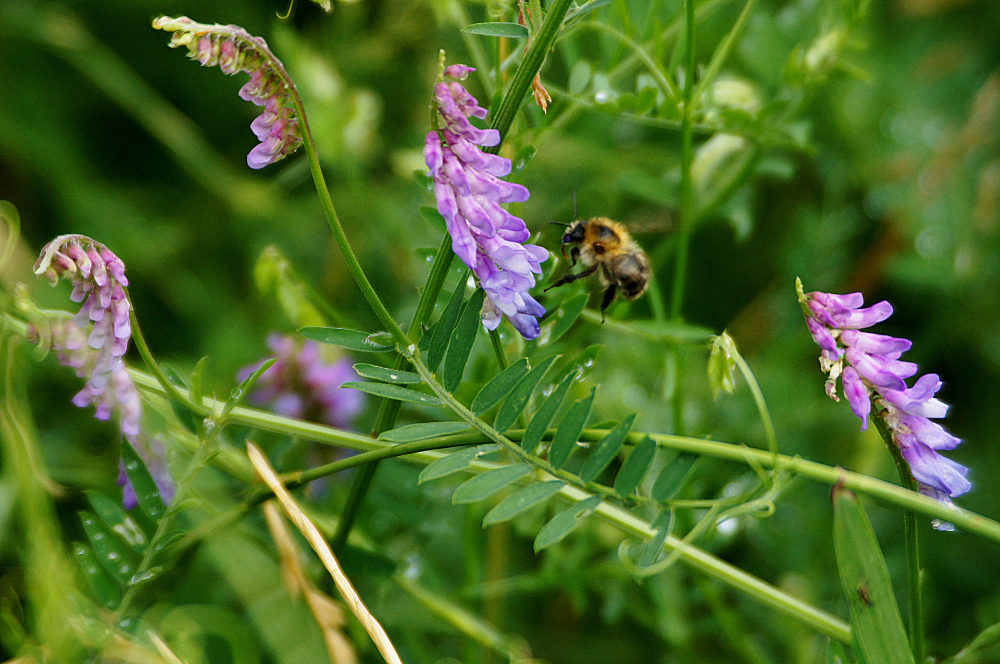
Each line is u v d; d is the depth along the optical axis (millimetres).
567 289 521
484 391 482
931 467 478
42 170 698
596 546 563
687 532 549
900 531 602
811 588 582
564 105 563
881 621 474
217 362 649
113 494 541
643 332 539
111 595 491
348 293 682
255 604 516
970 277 700
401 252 661
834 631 496
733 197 579
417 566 548
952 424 688
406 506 543
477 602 571
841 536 476
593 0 485
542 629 593
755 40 585
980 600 593
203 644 511
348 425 554
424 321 487
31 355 497
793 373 642
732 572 499
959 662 494
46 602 484
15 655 496
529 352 517
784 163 565
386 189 688
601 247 553
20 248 570
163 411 504
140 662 489
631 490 479
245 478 522
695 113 542
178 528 503
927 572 597
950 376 703
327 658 514
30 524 490
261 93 468
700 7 567
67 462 560
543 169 688
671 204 572
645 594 569
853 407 477
